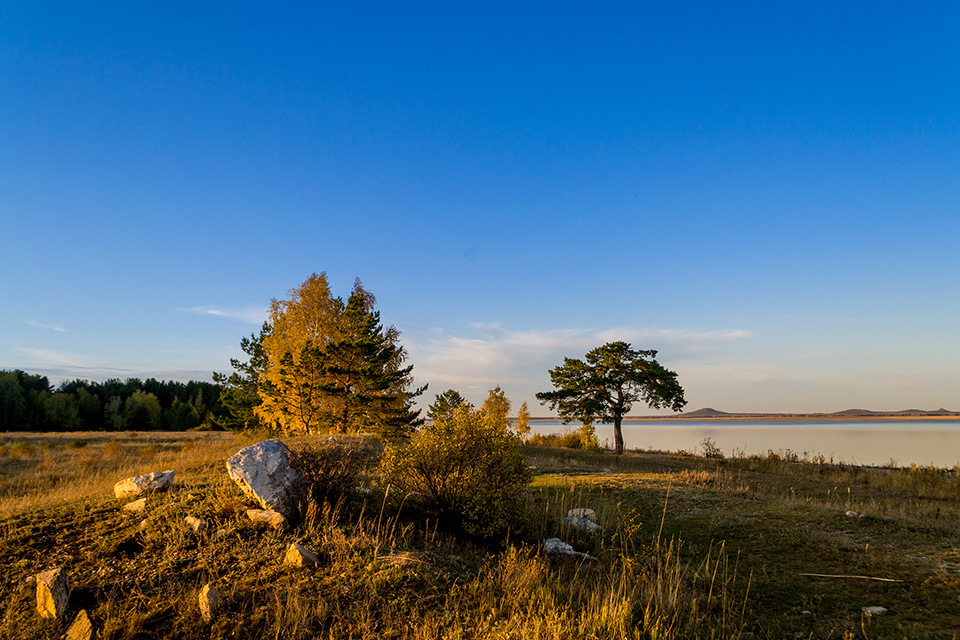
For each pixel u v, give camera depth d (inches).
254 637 177.5
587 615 199.8
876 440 2536.9
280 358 918.4
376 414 945.5
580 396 1440.7
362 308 1025.5
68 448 1131.3
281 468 298.2
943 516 423.5
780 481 689.6
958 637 197.5
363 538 251.3
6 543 233.9
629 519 370.6
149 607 190.2
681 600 234.1
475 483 311.9
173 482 354.9
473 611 199.2
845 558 298.5
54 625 179.3
